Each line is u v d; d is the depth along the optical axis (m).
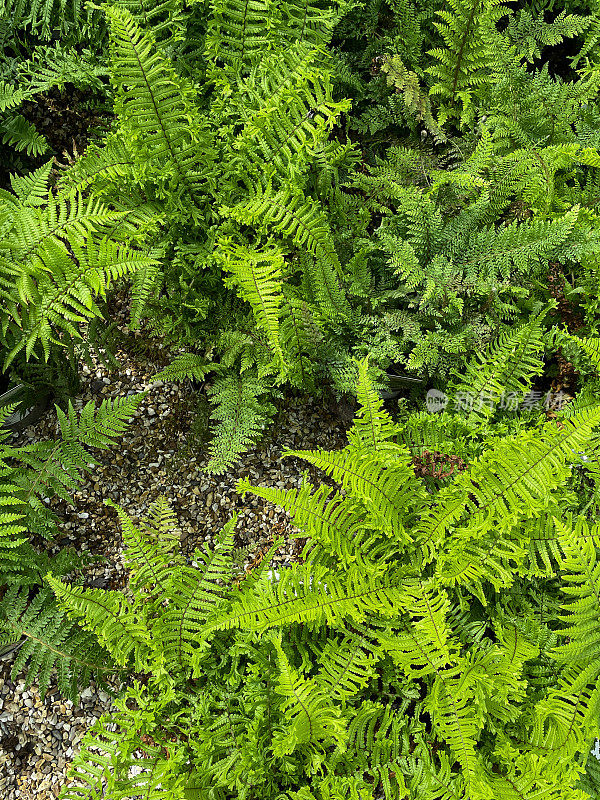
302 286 1.47
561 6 1.73
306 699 1.14
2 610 1.32
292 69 1.45
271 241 1.42
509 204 1.58
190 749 1.25
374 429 1.30
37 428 1.56
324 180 1.51
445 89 1.64
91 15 1.52
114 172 1.40
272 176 1.44
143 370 1.60
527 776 1.16
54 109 1.62
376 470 1.28
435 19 1.69
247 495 1.53
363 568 1.29
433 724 1.23
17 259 1.31
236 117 1.50
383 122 1.65
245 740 1.23
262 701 1.24
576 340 1.41
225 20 1.54
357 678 1.22
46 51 1.52
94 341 1.50
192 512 1.52
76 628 1.34
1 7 1.47
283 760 1.21
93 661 1.33
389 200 1.61
